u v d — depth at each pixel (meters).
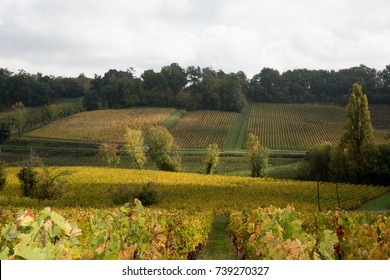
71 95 176.50
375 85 156.12
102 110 138.25
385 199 43.91
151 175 58.53
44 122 127.94
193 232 15.95
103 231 5.80
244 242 10.82
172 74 169.50
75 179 52.09
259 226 8.10
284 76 174.38
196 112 132.12
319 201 40.50
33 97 160.00
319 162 57.94
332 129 112.19
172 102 140.62
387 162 53.59
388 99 140.75
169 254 10.55
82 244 6.36
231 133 109.38
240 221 15.94
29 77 165.38
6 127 103.44
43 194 34.03
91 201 35.66
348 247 6.98
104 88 149.38
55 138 107.75
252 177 60.84
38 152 93.94
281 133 108.88
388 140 92.69
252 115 129.12
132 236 7.15
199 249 19.41
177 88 166.75
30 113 129.50
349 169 54.28
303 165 59.66
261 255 6.38
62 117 134.88
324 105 149.00
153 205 31.98
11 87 157.12
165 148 75.38
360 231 7.73
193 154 88.12
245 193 44.84
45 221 3.95
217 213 35.88
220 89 138.25
